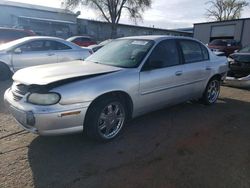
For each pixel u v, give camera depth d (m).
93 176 2.81
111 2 34.78
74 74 3.37
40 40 7.95
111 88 3.45
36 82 3.11
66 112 3.06
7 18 29.05
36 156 3.19
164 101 4.40
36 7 31.47
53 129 3.05
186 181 2.75
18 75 3.53
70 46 8.55
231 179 2.80
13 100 3.30
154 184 2.68
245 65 7.17
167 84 4.32
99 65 4.00
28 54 7.64
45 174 2.82
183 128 4.23
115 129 3.75
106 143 3.60
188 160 3.18
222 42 19.33
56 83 3.10
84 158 3.18
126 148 3.47
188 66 4.78
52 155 3.23
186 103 5.74
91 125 3.40
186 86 4.79
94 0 34.50
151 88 4.04
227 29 29.52
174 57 4.56
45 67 3.82
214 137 3.89
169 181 2.74
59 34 31.52
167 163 3.10
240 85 7.19
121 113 3.77
